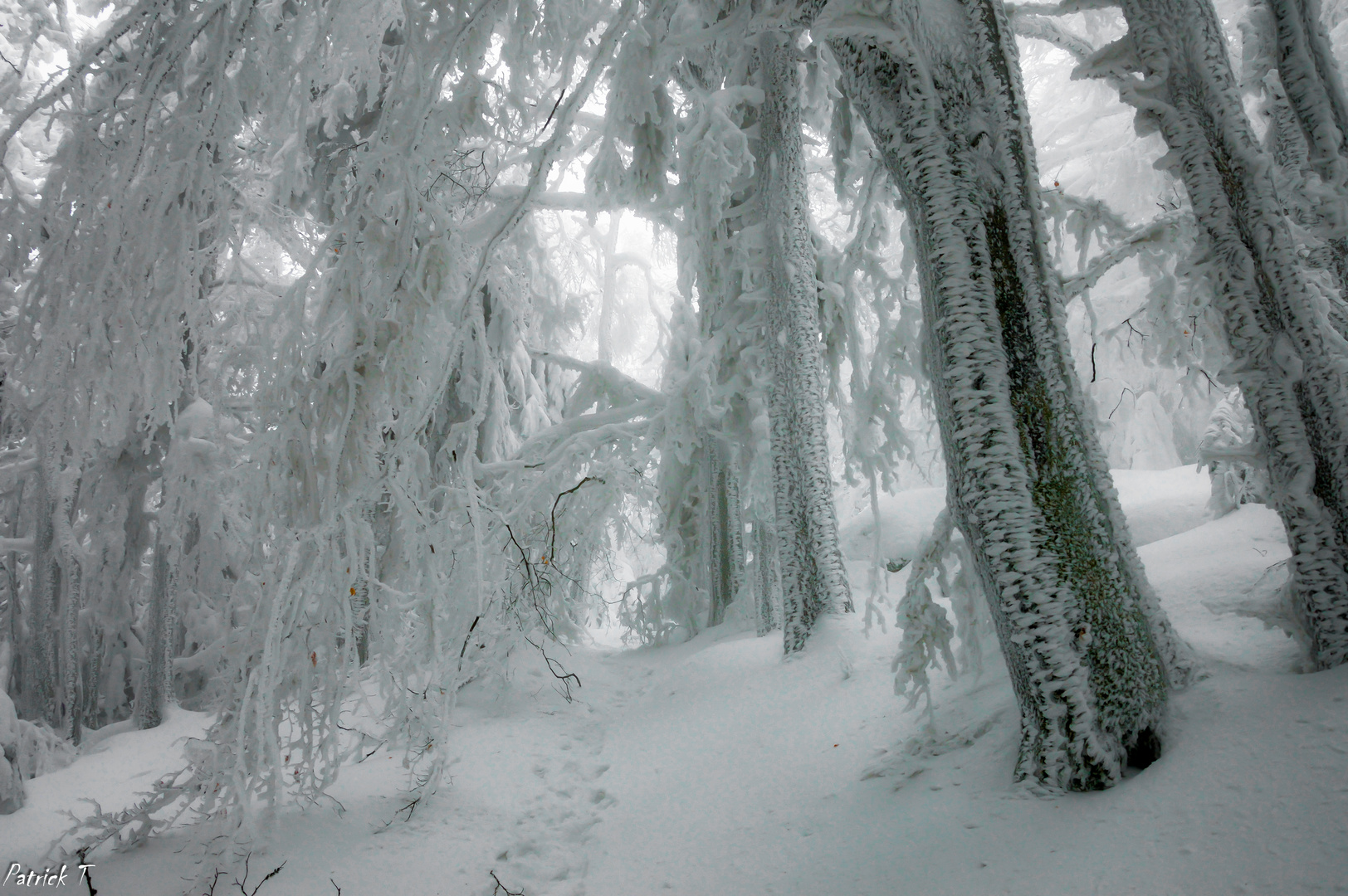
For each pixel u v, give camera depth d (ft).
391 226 14.69
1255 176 11.73
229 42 14.47
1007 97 12.88
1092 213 24.08
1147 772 10.44
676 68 30.32
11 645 32.99
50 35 31.96
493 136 19.13
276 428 14.75
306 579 14.73
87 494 32.96
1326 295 15.28
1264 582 14.96
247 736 14.26
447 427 30.68
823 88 28.35
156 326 14.74
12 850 16.55
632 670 34.24
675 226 32.07
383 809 16.67
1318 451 11.23
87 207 14.46
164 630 30.91
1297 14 13.48
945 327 12.87
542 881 13.97
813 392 26.78
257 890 12.59
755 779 17.16
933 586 28.89
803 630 25.27
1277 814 8.29
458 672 18.72
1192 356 23.30
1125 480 35.09
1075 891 8.65
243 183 21.47
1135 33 12.72
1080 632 11.50
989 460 12.26
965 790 12.55
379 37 17.66
